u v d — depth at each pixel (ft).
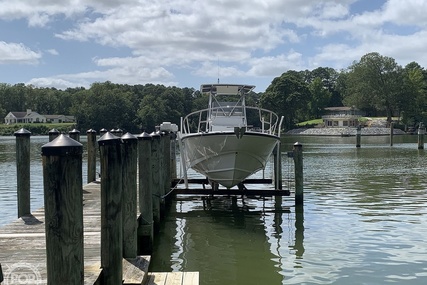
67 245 10.27
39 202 44.21
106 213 14.85
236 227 35.06
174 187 46.01
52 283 10.28
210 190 43.09
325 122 342.44
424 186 54.03
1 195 48.65
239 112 52.26
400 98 300.61
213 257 27.20
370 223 34.60
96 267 15.11
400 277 22.86
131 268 17.39
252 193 42.57
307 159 95.30
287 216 38.32
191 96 286.25
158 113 276.41
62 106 433.07
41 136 293.64
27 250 18.16
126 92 342.85
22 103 442.09
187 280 16.94
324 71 449.48
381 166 79.41
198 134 41.04
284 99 307.99
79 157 10.47
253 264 25.63
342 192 50.16
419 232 31.58
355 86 325.21
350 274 23.41
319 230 32.99
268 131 51.70
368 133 276.00
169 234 33.14
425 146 144.87
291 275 23.57
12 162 91.15
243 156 40.55
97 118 311.47
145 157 26.00
